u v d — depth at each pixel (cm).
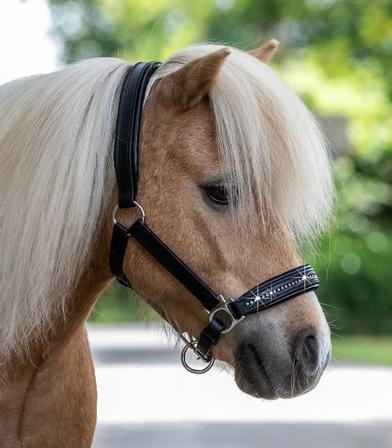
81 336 514
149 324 523
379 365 1966
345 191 2883
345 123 2809
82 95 473
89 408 518
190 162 458
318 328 454
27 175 465
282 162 452
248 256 454
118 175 466
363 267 2686
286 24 3372
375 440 1112
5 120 481
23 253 461
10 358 479
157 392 1542
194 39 3409
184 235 457
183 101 465
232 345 462
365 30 2878
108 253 479
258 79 461
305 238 470
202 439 1098
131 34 3406
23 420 493
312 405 1421
